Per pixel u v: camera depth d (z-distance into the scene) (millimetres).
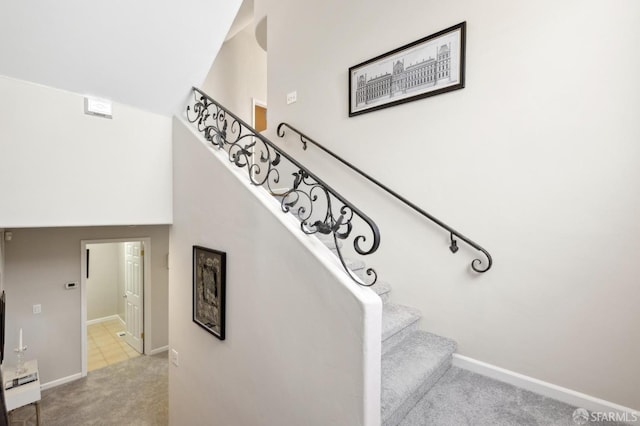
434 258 2188
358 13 2643
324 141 2906
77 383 3803
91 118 2020
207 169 2066
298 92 3145
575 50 1658
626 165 1527
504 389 1793
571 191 1673
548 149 1739
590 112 1618
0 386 1223
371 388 1126
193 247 2199
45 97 1821
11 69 1680
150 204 2355
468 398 1699
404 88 2312
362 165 2607
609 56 1565
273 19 3459
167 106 2371
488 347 1946
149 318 4645
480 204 1979
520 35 1826
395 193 2314
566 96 1684
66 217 1923
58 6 1544
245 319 1729
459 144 2066
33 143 1786
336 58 2809
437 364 1802
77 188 1966
